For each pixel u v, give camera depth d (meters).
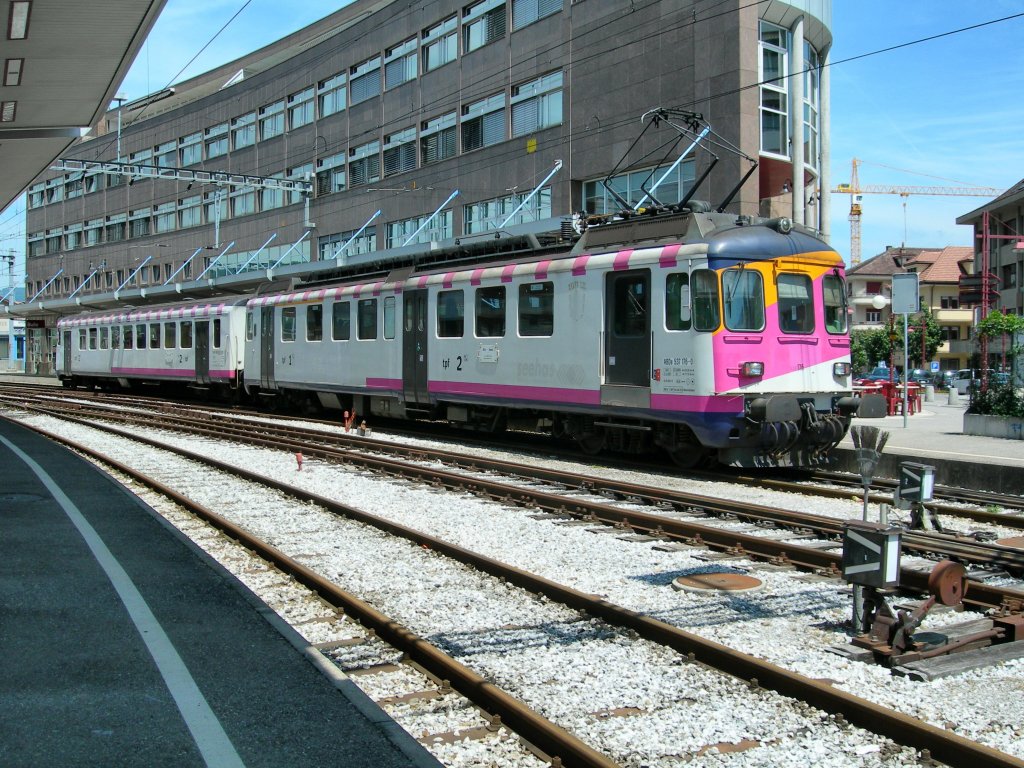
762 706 4.72
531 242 16.27
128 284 60.75
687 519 9.95
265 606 6.46
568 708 4.73
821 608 6.49
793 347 13.18
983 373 17.23
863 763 4.09
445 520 9.99
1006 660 5.32
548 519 9.88
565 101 30.27
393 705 4.78
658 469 13.90
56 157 22.25
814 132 29.36
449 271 17.73
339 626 6.18
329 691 4.83
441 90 36.41
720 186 25.41
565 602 6.60
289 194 46.81
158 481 12.90
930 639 5.58
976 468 12.45
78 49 14.78
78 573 7.33
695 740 4.32
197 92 61.09
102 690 4.81
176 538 8.77
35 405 29.55
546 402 15.24
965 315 66.81
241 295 28.20
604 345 14.18
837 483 13.20
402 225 39.34
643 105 27.48
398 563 7.98
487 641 5.85
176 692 4.79
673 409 13.05
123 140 61.22
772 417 12.48
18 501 10.84
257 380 25.53
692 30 25.97
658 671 5.26
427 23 36.97
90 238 65.31
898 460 13.45
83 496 11.26
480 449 17.09
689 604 6.64
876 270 68.75
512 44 32.47
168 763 3.96
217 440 18.98
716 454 13.60
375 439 18.84
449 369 17.53
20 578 7.16
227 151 51.78
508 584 7.18
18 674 5.05
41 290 68.12
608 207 29.14
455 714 4.66
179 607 6.39
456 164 35.69
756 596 6.83
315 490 12.23
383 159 40.22
